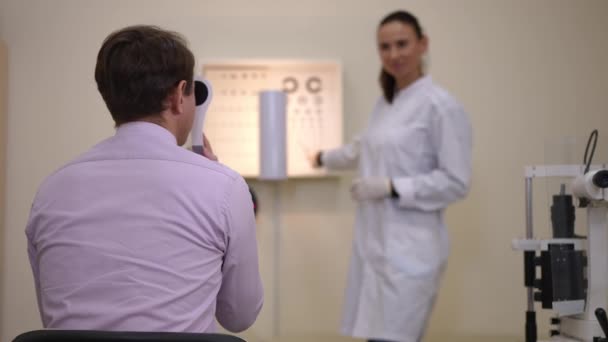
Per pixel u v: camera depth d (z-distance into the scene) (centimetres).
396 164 220
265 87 270
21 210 251
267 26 270
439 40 271
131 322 95
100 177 103
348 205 272
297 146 269
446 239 222
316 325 271
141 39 106
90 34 259
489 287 270
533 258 151
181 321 97
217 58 269
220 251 105
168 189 101
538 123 269
